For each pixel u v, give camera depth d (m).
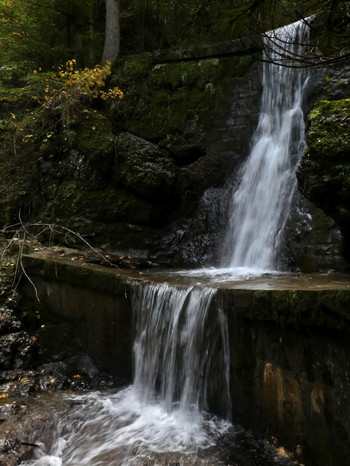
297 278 4.76
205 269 6.71
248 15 1.99
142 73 9.62
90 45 12.78
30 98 10.23
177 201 8.27
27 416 4.45
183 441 3.93
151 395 4.86
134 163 7.91
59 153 9.03
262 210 6.74
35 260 6.27
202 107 8.52
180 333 4.52
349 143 3.87
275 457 3.57
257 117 7.80
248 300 3.79
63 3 12.39
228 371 4.05
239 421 3.99
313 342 3.30
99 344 5.62
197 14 12.65
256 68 8.04
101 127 8.76
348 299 2.96
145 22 14.12
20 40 10.97
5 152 9.84
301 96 7.02
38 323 6.19
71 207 8.30
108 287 5.44
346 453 3.07
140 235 7.95
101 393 5.14
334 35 1.97
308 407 3.36
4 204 9.40
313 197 4.27
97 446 3.97
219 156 8.07
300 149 6.62
